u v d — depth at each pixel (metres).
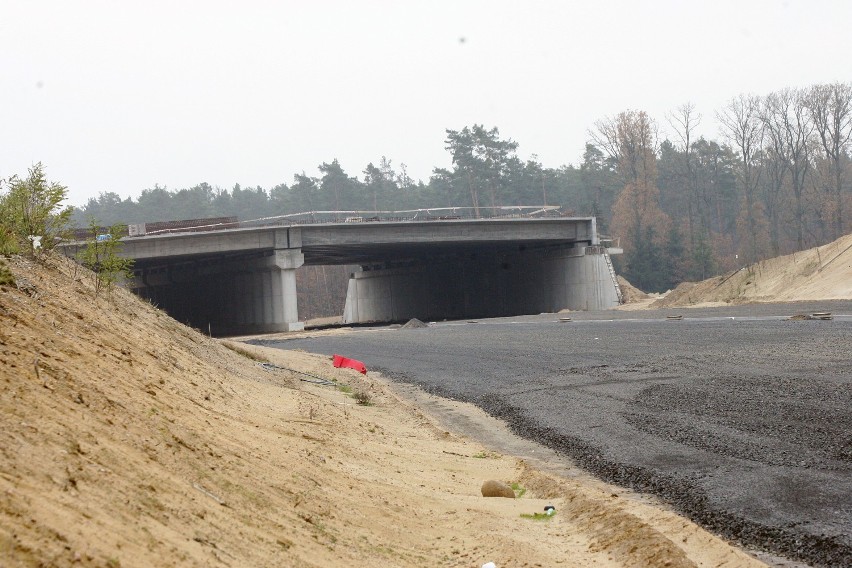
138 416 9.45
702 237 146.12
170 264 108.38
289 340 72.56
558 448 18.34
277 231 91.88
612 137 156.12
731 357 32.78
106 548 5.45
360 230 94.38
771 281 82.25
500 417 23.45
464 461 16.75
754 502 12.54
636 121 153.62
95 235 20.95
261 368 28.30
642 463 15.95
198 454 9.33
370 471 13.45
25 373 8.48
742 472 14.53
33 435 6.82
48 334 10.93
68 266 19.95
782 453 15.72
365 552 8.70
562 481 14.34
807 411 19.78
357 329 84.69
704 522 11.79
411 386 32.75
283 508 8.99
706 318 57.84
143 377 12.19
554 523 11.90
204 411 12.46
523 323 71.38
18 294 12.35
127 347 14.08
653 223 151.00
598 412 22.42
